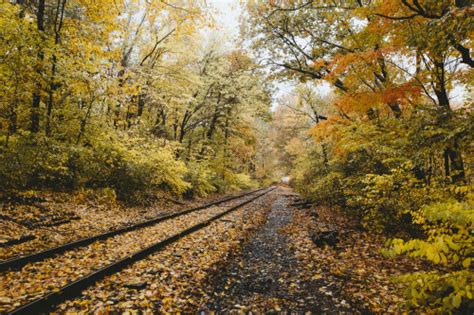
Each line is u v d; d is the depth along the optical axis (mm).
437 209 2516
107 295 3939
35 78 9195
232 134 27438
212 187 21484
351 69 7387
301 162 21688
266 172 52250
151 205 12945
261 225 10031
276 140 43594
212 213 11758
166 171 13961
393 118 6734
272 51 12156
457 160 6043
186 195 18141
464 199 4062
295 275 5191
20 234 6105
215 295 4363
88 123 11695
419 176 7004
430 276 2479
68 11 12625
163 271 4973
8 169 8172
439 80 6449
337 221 9812
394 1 5668
